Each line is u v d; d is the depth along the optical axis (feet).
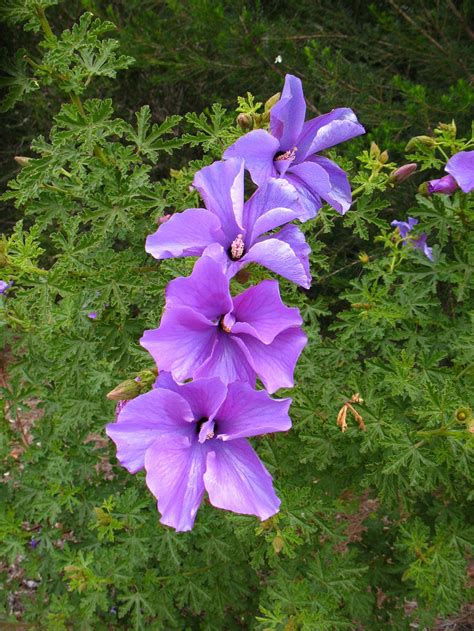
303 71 4.48
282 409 1.03
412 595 2.31
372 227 4.21
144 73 5.74
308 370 1.98
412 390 1.78
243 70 4.62
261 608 1.86
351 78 4.15
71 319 1.72
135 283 1.73
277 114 1.20
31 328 1.96
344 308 4.50
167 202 1.84
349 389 2.02
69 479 2.17
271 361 1.05
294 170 1.24
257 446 2.10
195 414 1.06
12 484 2.33
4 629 2.42
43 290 1.68
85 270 1.75
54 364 1.86
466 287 1.84
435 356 1.82
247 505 1.04
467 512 2.19
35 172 1.69
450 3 4.21
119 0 5.47
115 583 2.04
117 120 1.67
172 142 1.77
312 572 2.02
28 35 5.58
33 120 6.23
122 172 1.73
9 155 6.49
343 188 1.34
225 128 1.78
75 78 1.65
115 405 2.06
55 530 2.26
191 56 4.61
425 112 3.62
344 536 1.97
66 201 1.75
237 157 1.16
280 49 4.59
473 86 3.98
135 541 2.04
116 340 1.86
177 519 1.03
